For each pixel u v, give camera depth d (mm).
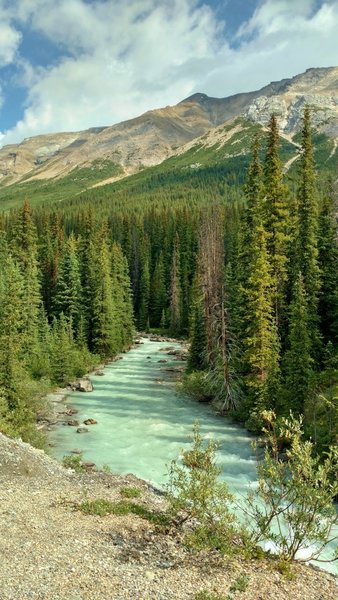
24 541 12516
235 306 40656
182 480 14656
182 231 107812
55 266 74250
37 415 34656
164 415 36594
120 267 77625
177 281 92500
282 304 37312
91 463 25281
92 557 11969
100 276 63594
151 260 111375
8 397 30828
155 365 59125
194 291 68812
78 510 15547
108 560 11898
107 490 18531
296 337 30250
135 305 103812
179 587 10719
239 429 32625
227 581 11125
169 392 44625
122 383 48688
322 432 24688
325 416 25797
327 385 28703
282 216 37469
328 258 40875
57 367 47688
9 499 15836
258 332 32812
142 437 30938
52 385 45719
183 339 84250
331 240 41281
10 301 41000
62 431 32188
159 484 22188
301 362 29312
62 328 56625
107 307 62531
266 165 38094
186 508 15977
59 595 9922
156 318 99125
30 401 33062
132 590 10406
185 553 12742
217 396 38438
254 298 33531
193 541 12797
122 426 33562
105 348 62469
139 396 43062
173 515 14773
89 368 55469
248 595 10523
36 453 22219
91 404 40062
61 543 12648
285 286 38438
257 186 39625
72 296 64438
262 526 12289
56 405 38938
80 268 69938
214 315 40406
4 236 74125
